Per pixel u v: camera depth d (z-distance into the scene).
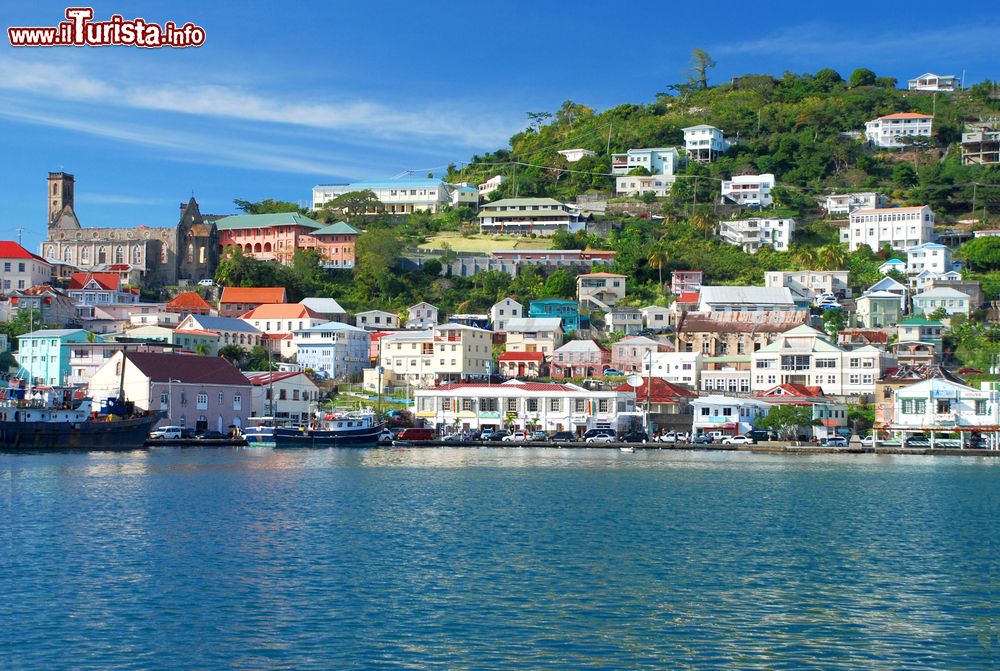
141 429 165.75
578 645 54.03
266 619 57.53
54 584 63.88
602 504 99.81
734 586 65.69
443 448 182.50
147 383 180.25
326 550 74.88
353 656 52.03
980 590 65.00
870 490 113.62
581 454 169.88
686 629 56.72
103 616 57.66
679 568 70.50
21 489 105.00
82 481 112.69
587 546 77.62
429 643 54.03
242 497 101.44
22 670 49.59
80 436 158.25
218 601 60.72
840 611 60.22
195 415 186.25
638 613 59.56
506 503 99.81
